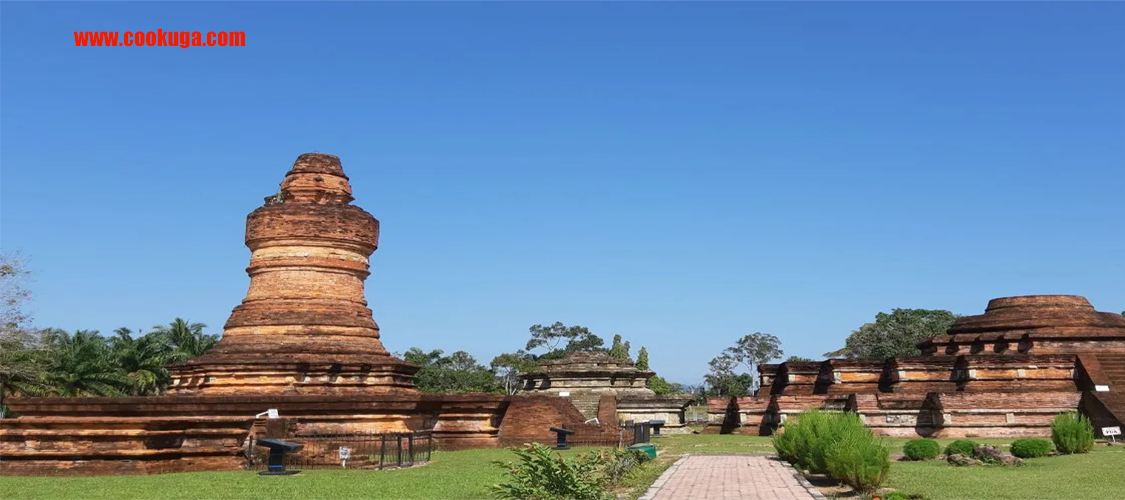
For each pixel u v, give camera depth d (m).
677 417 54.41
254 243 35.06
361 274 35.81
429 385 84.94
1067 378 42.38
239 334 33.53
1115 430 35.38
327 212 34.97
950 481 21.61
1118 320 47.06
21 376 56.75
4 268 46.69
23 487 20.38
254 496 18.78
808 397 45.94
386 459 28.58
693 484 22.20
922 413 41.34
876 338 83.75
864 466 20.09
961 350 47.69
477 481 21.75
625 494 19.95
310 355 32.62
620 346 95.56
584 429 36.34
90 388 65.81
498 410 36.50
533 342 111.31
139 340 72.62
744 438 45.22
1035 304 47.28
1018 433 39.75
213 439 25.81
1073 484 20.73
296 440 27.91
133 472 23.81
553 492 17.16
